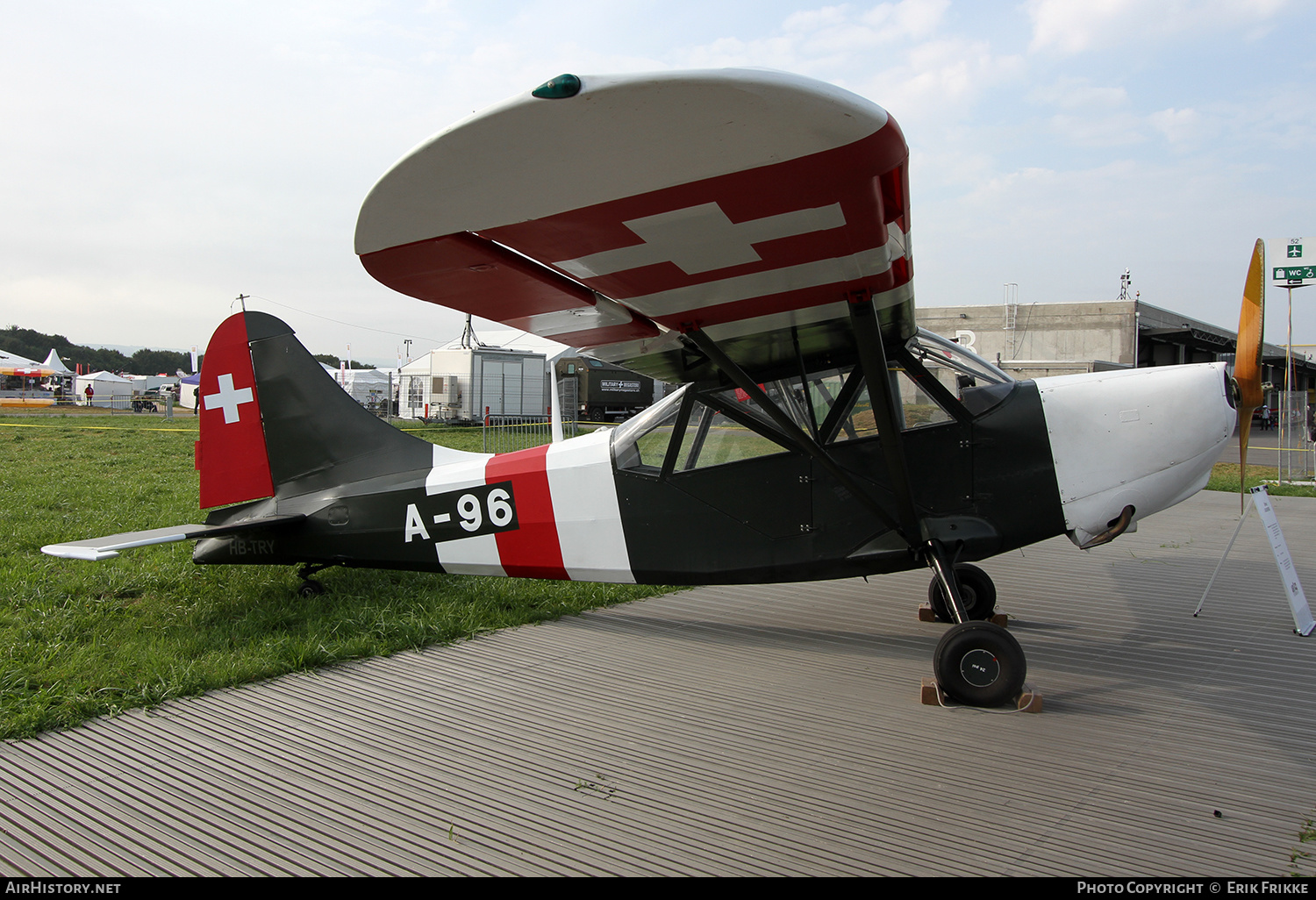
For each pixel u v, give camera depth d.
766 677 4.18
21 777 2.96
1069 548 8.02
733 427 4.68
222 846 2.52
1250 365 4.60
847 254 3.12
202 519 7.90
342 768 3.09
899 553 4.37
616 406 30.72
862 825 2.67
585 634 4.93
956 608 3.96
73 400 50.41
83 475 11.77
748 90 2.08
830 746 3.32
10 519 7.83
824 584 6.30
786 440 4.53
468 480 5.16
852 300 3.55
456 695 3.89
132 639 4.43
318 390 5.42
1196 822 2.68
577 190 2.55
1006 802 2.83
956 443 4.36
